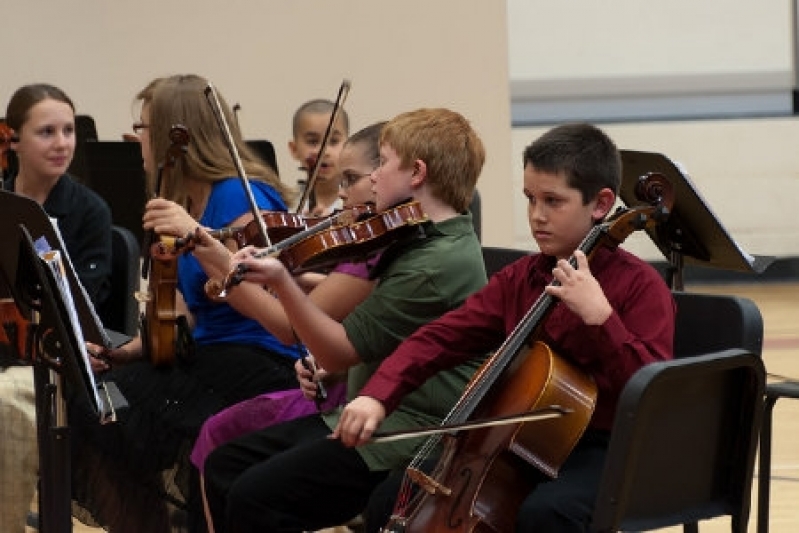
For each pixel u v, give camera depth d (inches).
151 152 253.3
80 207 276.2
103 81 468.8
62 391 213.2
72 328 192.9
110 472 256.8
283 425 221.8
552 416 173.6
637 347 175.9
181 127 235.1
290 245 212.8
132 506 254.4
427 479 183.3
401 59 482.9
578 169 185.0
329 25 478.0
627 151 249.3
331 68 479.5
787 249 617.6
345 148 235.6
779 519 292.0
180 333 247.4
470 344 196.9
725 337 197.2
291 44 477.1
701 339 200.1
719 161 611.2
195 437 244.2
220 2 472.4
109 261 278.2
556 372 179.5
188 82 252.5
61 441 214.2
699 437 177.9
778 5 636.7
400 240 209.5
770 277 621.9
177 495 248.5
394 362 193.2
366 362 207.6
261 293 219.8
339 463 204.2
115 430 254.5
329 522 208.2
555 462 178.9
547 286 179.5
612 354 175.6
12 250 203.0
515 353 182.5
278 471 204.7
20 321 217.3
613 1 632.4
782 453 346.3
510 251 235.3
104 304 281.6
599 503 165.2
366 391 190.9
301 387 220.8
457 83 485.1
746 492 182.2
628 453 163.3
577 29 633.0
